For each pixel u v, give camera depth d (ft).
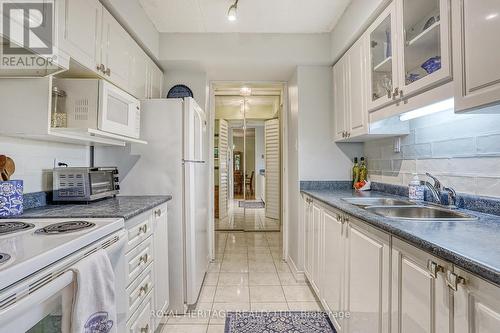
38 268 2.51
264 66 9.27
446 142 5.35
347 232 5.19
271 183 16.51
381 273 3.92
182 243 6.88
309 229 8.03
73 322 2.82
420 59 4.97
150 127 6.86
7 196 4.35
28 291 2.37
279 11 7.57
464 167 4.90
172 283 6.84
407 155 6.70
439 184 5.40
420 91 4.61
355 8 6.86
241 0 7.06
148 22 7.80
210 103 10.82
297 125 9.27
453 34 3.66
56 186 5.49
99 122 5.01
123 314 4.13
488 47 3.10
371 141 8.58
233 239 13.75
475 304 2.35
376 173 8.27
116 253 4.00
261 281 8.79
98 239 3.51
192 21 8.07
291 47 8.79
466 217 4.18
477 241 2.85
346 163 9.16
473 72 3.31
